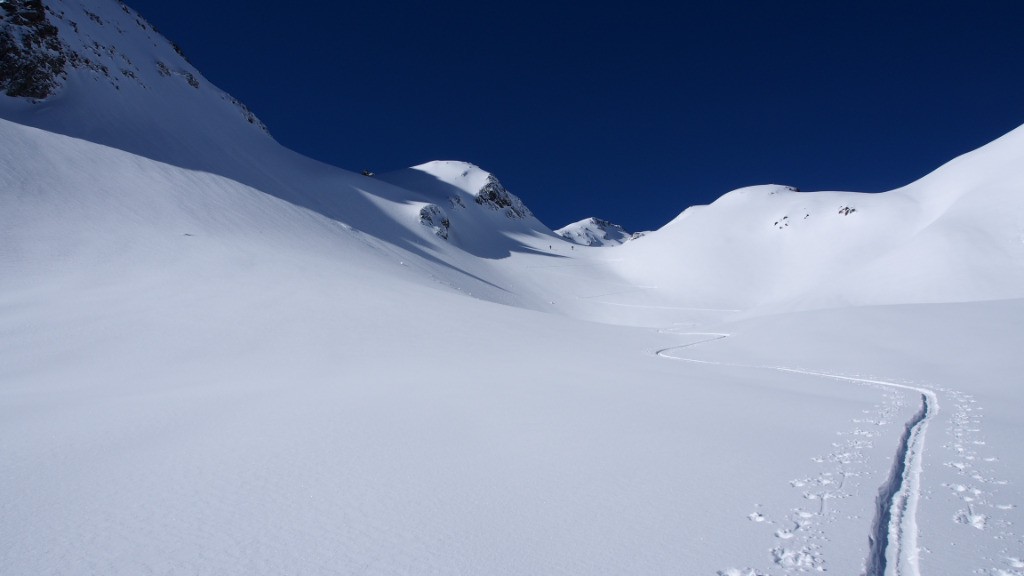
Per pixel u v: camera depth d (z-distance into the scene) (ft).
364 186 334.44
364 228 222.89
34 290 69.72
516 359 53.11
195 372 45.24
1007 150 281.33
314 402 31.17
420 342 61.93
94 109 194.59
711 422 26.55
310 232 157.48
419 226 301.02
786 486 17.49
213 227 125.59
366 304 81.66
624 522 14.83
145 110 221.46
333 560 12.76
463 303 98.07
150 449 21.61
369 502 16.29
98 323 59.11
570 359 54.13
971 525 14.61
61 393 35.88
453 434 23.99
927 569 12.29
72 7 267.18
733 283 298.15
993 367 46.68
